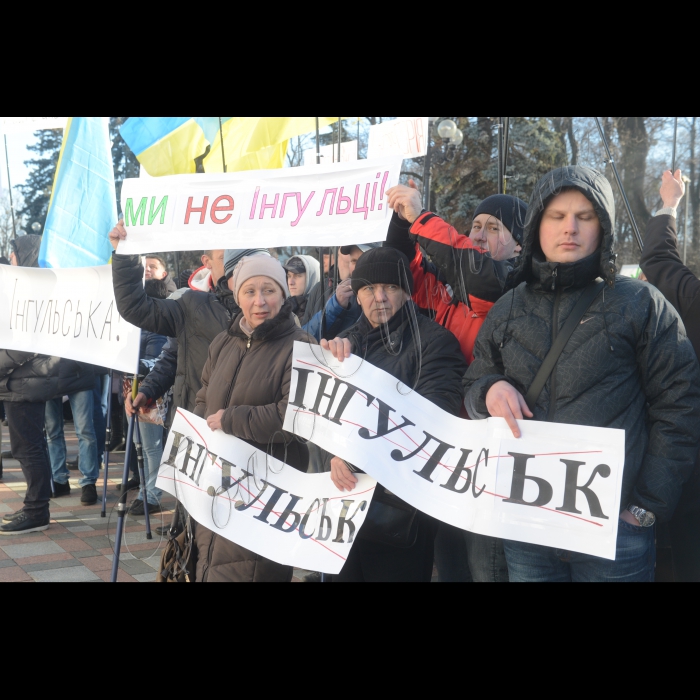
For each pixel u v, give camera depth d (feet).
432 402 7.41
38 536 14.29
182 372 10.01
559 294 6.65
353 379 7.75
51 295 12.92
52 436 17.97
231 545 8.25
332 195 8.29
